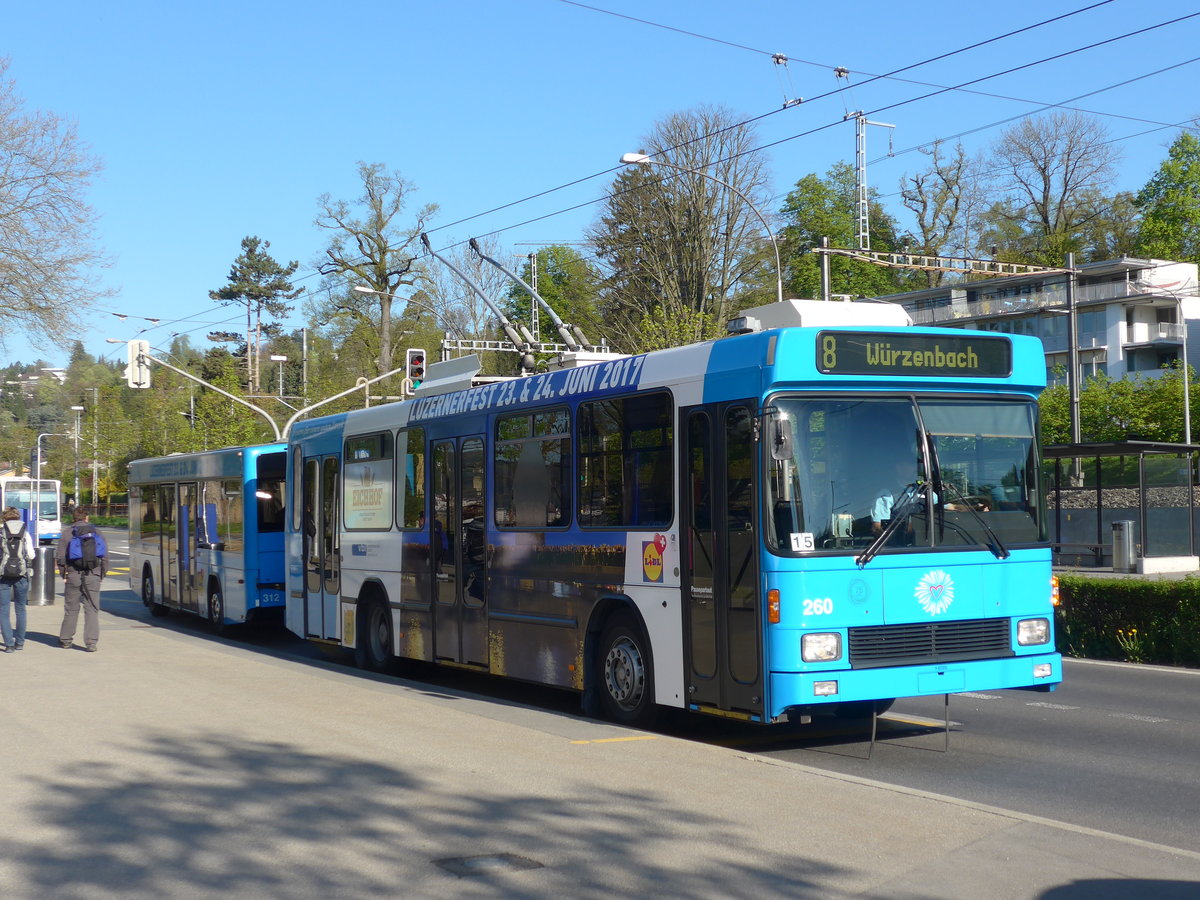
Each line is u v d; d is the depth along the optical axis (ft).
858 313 34.73
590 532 36.83
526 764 27.40
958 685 30.55
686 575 32.60
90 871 19.84
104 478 327.06
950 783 28.63
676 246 166.81
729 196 164.25
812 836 21.42
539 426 39.73
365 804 23.89
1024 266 115.14
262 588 66.28
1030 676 31.65
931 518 30.89
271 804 23.97
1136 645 52.90
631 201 171.12
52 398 456.45
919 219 241.96
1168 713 38.78
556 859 20.22
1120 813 25.73
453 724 32.81
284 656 60.23
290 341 322.34
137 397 249.75
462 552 44.11
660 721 35.60
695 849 20.71
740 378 30.91
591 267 186.60
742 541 30.53
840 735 35.24
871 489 30.50
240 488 66.90
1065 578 56.85
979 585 31.30
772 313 35.17
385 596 49.93
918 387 31.40
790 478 29.71
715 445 31.68
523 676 40.32
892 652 30.12
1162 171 242.58
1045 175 236.22
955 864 19.83
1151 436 171.94
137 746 29.91
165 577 80.94
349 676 44.98
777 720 29.30
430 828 22.13
